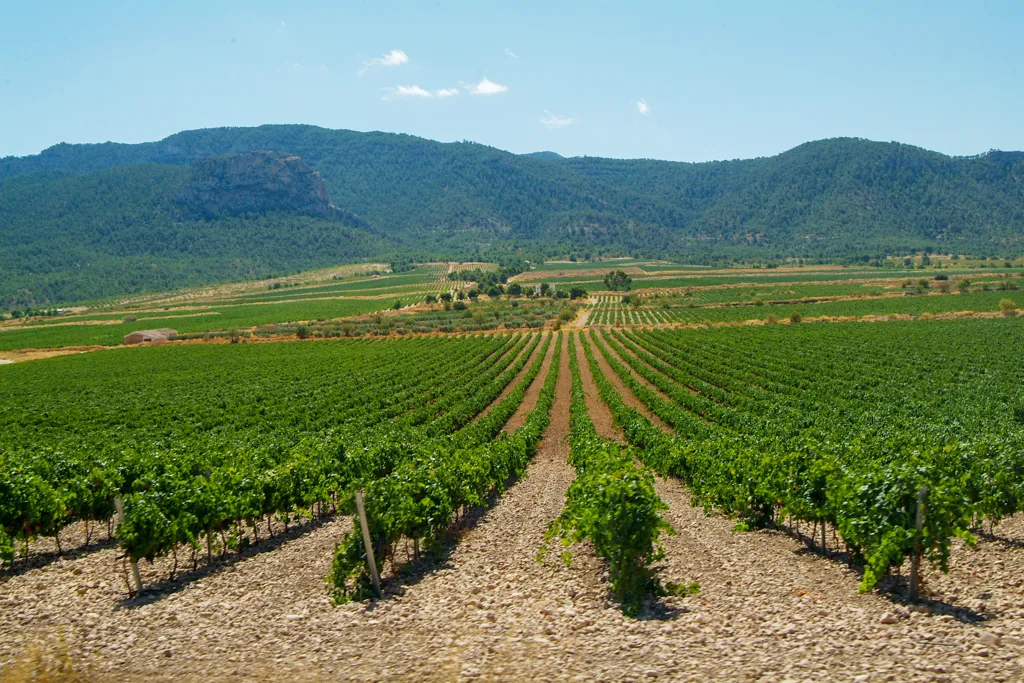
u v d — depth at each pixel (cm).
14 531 1827
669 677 965
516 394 5819
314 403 5631
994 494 1712
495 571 1592
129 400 6262
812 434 2739
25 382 7950
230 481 1888
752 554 1636
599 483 1412
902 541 1185
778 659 993
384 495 1533
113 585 1602
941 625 1081
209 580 1606
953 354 6794
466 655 1105
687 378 6291
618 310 15500
